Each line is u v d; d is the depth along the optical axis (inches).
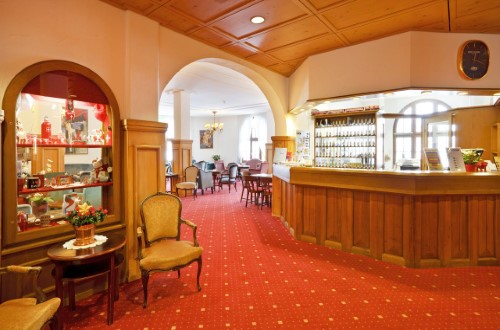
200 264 120.0
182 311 104.5
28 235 100.3
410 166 219.3
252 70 219.9
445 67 168.7
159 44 152.5
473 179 141.8
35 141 105.4
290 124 258.5
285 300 111.3
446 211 143.6
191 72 277.4
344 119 271.1
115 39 129.3
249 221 237.0
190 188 339.6
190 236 195.6
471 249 144.9
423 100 313.1
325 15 147.9
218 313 102.9
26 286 100.5
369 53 180.7
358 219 160.4
